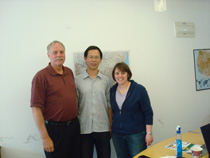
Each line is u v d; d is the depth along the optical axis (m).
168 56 2.74
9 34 2.13
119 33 2.49
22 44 2.17
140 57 2.59
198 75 2.93
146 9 2.61
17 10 2.15
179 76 2.81
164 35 2.71
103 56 2.41
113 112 2.12
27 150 2.21
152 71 2.66
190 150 1.56
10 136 2.17
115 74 2.03
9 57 2.14
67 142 1.82
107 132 2.10
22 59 2.17
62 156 1.81
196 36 2.90
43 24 2.22
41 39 2.22
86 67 2.35
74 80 2.06
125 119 1.97
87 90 2.04
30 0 2.18
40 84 1.72
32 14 2.19
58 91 1.78
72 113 1.86
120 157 2.04
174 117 2.80
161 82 2.71
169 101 2.76
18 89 2.17
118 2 2.48
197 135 1.92
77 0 2.32
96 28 2.40
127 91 2.00
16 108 2.17
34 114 1.70
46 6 2.23
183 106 2.85
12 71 2.15
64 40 2.29
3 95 2.13
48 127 1.79
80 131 2.04
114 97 2.06
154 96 2.68
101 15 2.41
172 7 2.75
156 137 2.70
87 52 2.04
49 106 1.78
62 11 2.28
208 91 3.01
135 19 2.56
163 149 1.60
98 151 2.12
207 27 2.97
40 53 2.22
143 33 2.60
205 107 2.99
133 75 2.57
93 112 2.04
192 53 2.88
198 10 2.91
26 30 2.18
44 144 1.70
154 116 2.68
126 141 2.02
